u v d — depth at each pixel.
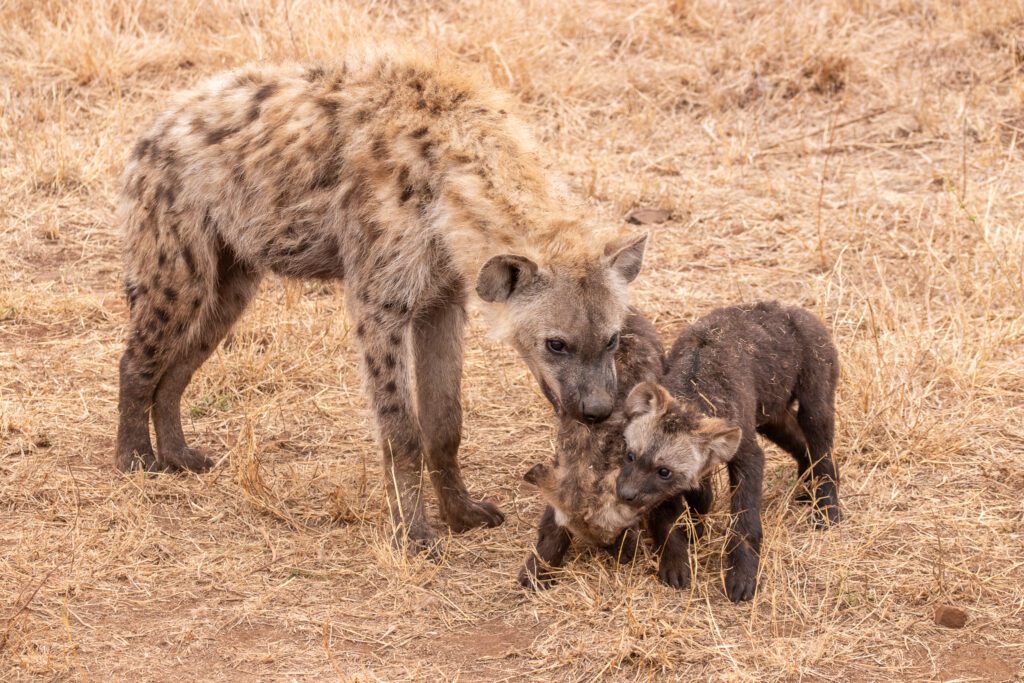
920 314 12.79
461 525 9.63
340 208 9.60
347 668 7.87
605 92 18.09
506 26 18.69
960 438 10.59
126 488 10.10
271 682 7.71
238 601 8.63
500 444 11.00
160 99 17.62
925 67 18.05
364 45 10.19
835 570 8.81
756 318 9.82
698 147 16.89
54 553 9.12
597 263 8.86
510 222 8.94
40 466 10.38
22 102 17.41
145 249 10.28
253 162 9.96
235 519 9.73
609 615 8.36
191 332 10.45
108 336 12.75
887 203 15.09
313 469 10.52
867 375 11.32
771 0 19.80
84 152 16.11
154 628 8.28
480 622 8.41
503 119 9.48
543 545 8.72
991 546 9.12
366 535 9.41
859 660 7.91
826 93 17.78
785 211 15.14
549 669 7.86
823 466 9.58
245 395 11.82
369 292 9.38
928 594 8.56
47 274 14.04
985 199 14.83
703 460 8.18
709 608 8.22
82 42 18.12
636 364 9.52
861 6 19.38
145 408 10.47
